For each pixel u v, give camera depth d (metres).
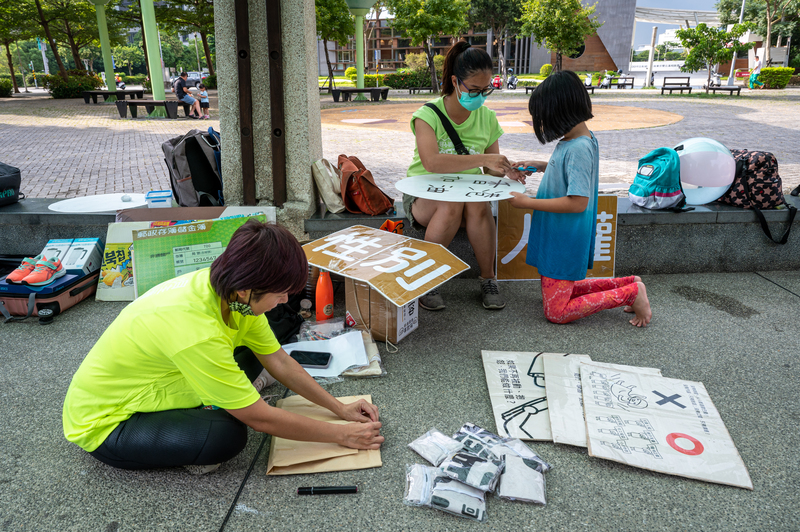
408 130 11.12
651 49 33.16
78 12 27.97
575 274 2.88
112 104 19.16
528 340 2.87
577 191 2.66
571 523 1.65
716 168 3.60
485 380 2.47
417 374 2.54
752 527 1.63
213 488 1.80
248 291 1.46
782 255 3.83
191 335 1.53
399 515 1.69
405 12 25.56
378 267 2.70
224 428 1.75
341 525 1.65
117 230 3.45
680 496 1.76
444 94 3.10
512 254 3.71
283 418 1.73
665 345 2.80
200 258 3.18
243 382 1.63
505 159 2.96
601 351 2.74
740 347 2.77
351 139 9.72
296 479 1.84
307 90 3.46
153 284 3.10
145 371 1.69
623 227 3.71
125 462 1.78
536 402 2.26
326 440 1.86
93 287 3.50
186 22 27.59
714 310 3.23
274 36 3.28
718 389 2.39
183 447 1.72
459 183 3.05
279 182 3.58
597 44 44.56
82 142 9.60
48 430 2.12
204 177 3.70
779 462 1.92
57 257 3.41
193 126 12.23
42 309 3.10
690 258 3.81
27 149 8.73
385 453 1.98
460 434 2.04
